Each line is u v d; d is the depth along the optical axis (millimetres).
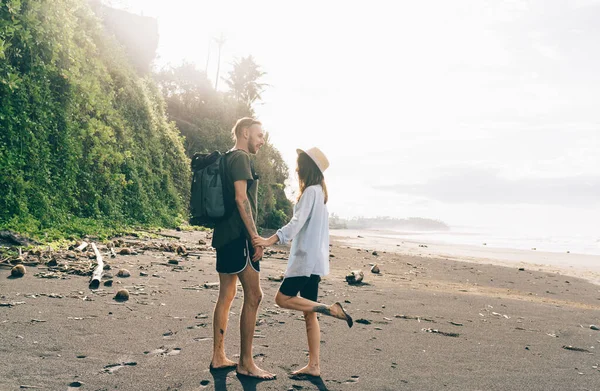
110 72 18172
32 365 3328
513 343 4867
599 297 9773
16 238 8312
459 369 3861
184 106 38000
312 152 3598
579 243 40469
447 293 8062
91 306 5145
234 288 3656
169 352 3867
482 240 46438
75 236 10414
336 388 3273
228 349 4055
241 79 47000
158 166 20234
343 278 9180
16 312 4645
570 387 3551
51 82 12156
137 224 15617
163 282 6891
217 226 3471
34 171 10805
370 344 4492
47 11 11758
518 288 10422
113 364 3484
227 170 3422
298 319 5262
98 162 14258
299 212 3453
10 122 10125
